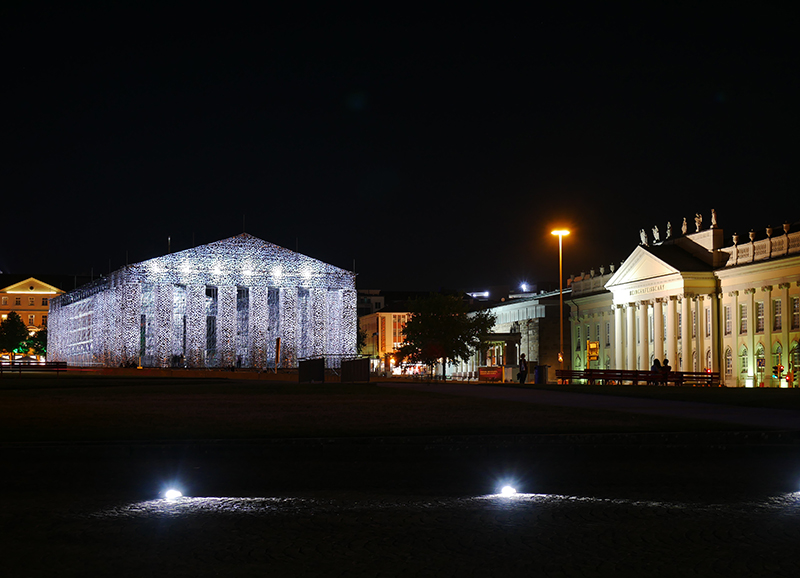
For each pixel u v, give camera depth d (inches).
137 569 285.7
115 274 4060.0
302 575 277.7
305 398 1208.2
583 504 405.4
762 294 2544.3
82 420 791.7
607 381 2096.5
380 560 296.2
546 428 676.1
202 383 1993.1
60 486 474.9
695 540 324.5
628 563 290.5
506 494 439.5
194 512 388.2
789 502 411.2
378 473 523.5
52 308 5733.3
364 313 7450.8
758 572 278.1
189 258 4141.2
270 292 4670.3
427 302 3486.7
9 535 339.3
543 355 3791.8
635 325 3137.3
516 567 286.0
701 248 2876.5
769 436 640.4
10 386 1720.0
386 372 4345.5
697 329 2770.7
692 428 671.1
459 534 337.4
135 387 1673.2
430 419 780.6
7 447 578.6
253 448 594.9
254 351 4202.8
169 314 4079.7
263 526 355.3
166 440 610.9
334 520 367.6
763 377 2519.7
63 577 276.1
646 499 420.8
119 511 391.9
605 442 628.4
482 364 4411.9
